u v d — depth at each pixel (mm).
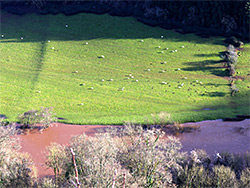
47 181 32188
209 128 61406
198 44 102562
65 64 92250
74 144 36031
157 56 96375
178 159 39219
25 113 60812
